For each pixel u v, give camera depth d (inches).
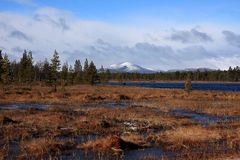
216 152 730.2
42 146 745.0
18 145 786.8
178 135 885.8
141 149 769.6
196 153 716.0
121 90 3422.7
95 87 4008.4
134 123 1147.9
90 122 1089.4
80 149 759.1
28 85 3991.1
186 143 820.6
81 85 4493.1
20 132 905.5
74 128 999.6
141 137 877.2
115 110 1510.8
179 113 1535.4
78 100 2186.3
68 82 4665.4
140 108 1663.4
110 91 3174.2
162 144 818.8
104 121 1098.1
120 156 703.7
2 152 698.8
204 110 1642.5
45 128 986.7
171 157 685.9
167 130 1022.4
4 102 2011.6
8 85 3572.8
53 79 3181.6
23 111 1373.0
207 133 921.5
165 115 1384.1
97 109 1529.3
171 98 2460.6
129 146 775.1
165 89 3715.6
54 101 2100.1
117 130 1013.2
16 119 1144.2
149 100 2317.9
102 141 782.5
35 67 5059.1
